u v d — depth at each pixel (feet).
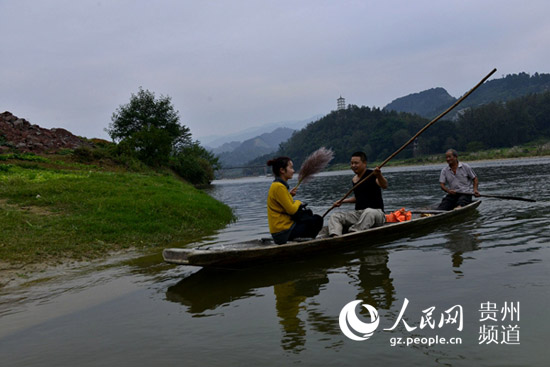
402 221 21.33
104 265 17.81
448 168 27.07
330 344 8.78
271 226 16.97
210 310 11.44
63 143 77.25
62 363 8.77
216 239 23.02
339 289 12.30
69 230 22.61
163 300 12.70
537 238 16.81
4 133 68.33
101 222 24.48
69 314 11.93
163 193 36.01
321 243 16.61
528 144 384.88
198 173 122.93
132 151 79.10
